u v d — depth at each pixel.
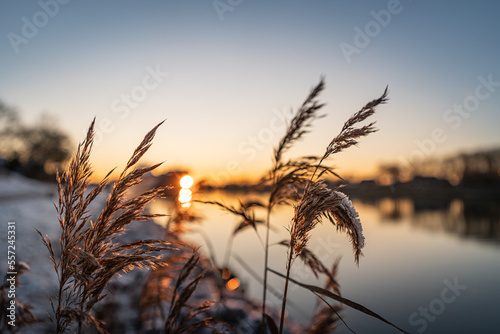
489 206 66.69
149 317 3.12
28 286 4.57
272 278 10.80
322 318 2.50
